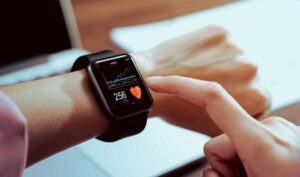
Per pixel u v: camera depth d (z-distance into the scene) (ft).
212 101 0.99
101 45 2.06
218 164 1.12
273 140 0.94
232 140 0.97
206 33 1.47
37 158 1.15
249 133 0.95
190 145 1.44
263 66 1.79
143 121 1.22
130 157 1.41
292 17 2.18
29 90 1.19
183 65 1.42
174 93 1.07
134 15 2.25
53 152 1.17
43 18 1.89
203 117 1.42
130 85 1.21
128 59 1.25
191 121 1.42
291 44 1.95
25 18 1.86
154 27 2.09
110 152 1.42
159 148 1.43
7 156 0.82
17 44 1.86
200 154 1.41
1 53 1.84
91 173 1.35
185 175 1.39
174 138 1.47
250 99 1.42
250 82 1.42
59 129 1.16
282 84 1.68
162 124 1.52
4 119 0.82
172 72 1.41
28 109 1.15
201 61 1.43
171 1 2.37
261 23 2.13
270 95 1.49
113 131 1.22
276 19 2.16
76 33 1.97
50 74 1.84
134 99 1.19
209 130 1.43
